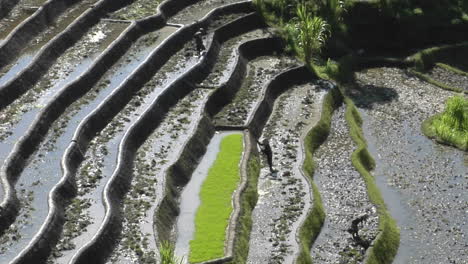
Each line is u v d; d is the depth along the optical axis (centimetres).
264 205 5078
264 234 4766
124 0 7606
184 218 4884
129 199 4897
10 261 4084
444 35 7956
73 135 5328
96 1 7606
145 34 7138
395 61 7488
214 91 6241
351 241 4806
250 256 4547
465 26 8000
